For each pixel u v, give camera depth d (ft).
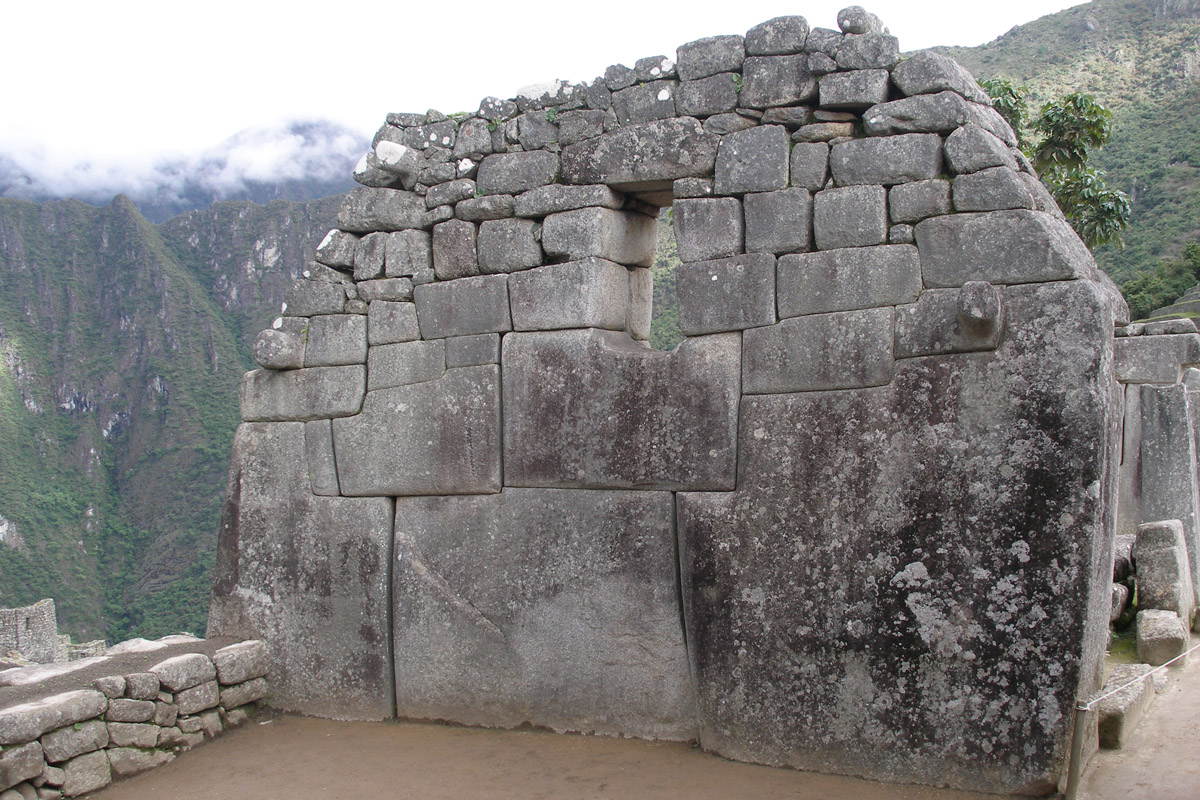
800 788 13.25
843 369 13.76
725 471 14.58
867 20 13.99
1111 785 12.21
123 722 15.48
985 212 13.01
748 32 14.74
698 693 14.75
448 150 17.46
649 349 16.10
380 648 17.56
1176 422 26.30
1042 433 12.46
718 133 14.94
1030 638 12.42
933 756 12.96
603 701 15.69
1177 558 18.98
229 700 17.54
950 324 13.03
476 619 16.70
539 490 16.29
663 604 15.21
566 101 16.33
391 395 17.70
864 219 13.75
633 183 15.78
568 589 15.94
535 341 16.33
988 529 12.72
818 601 13.78
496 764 15.02
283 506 18.70
